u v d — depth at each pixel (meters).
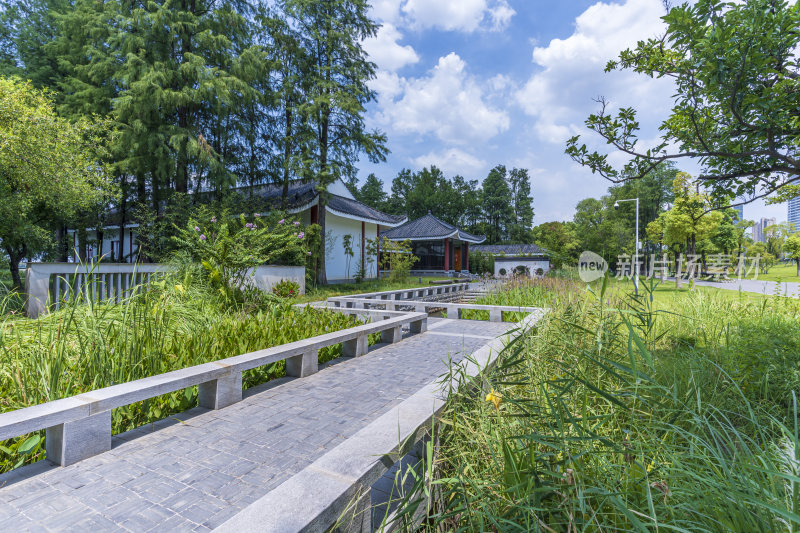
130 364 3.07
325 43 15.73
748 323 4.55
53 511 1.79
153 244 13.54
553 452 1.63
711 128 3.36
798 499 1.19
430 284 19.23
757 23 2.39
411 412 2.13
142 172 13.55
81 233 17.02
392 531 1.58
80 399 2.33
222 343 4.10
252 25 15.59
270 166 16.88
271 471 2.17
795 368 3.06
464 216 61.50
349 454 1.67
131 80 12.50
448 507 1.55
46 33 16.67
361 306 9.54
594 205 47.03
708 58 2.63
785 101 2.63
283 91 15.20
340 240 20.33
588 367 2.39
